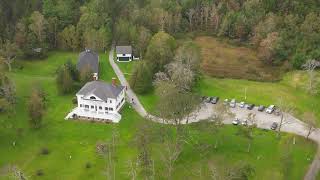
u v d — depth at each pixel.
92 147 120.12
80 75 152.00
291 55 172.88
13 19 191.62
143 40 175.88
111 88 134.88
